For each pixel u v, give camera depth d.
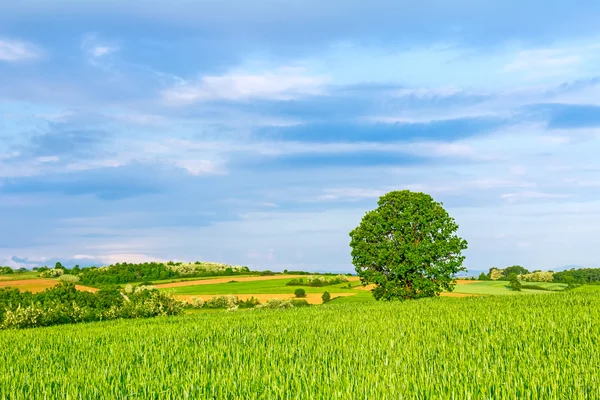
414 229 50.84
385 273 50.69
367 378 9.45
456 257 49.72
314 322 21.42
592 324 16.38
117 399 9.21
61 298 38.66
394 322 20.08
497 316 20.06
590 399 8.01
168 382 10.20
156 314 38.97
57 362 13.75
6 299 37.44
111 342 17.92
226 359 12.96
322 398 8.51
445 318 20.67
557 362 10.86
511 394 8.28
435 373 10.16
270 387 9.40
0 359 14.57
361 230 51.50
